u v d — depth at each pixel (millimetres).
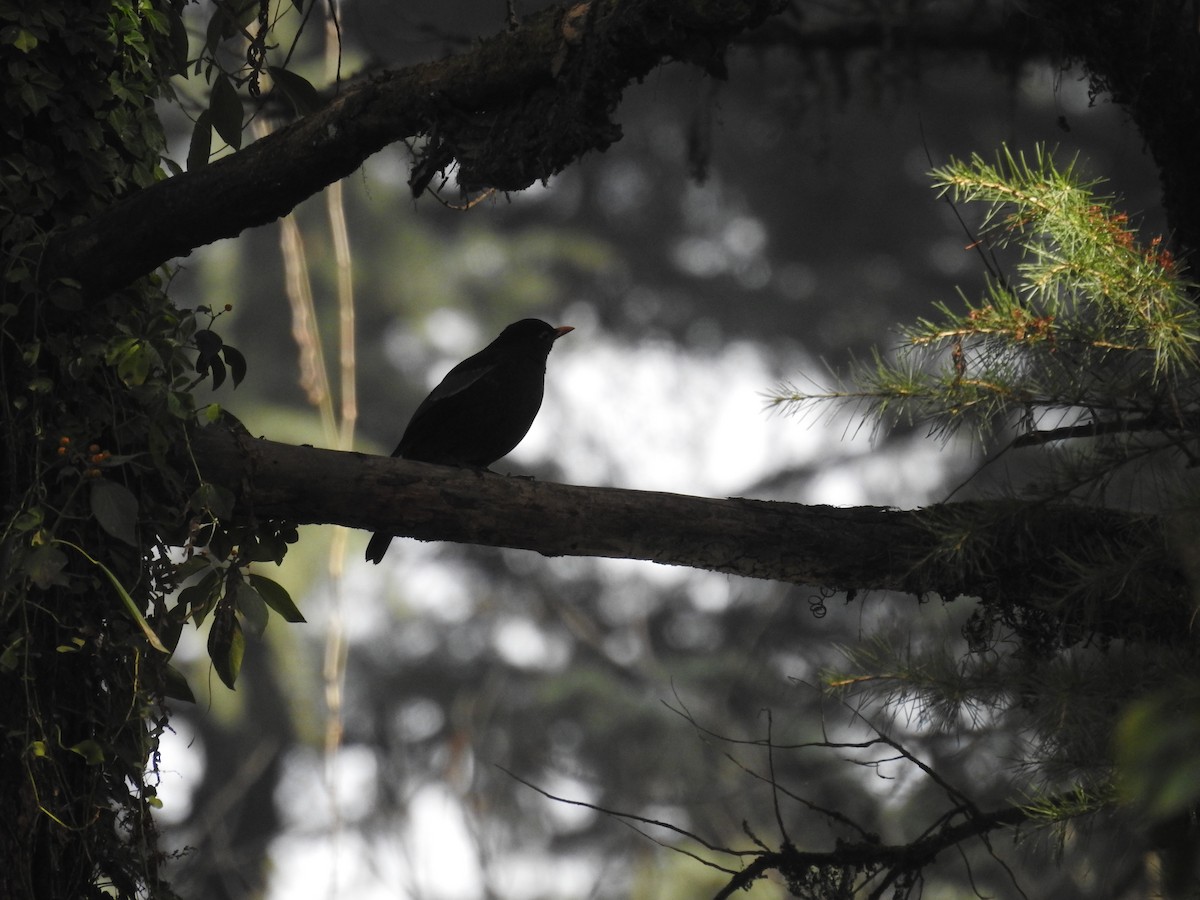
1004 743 10469
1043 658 8641
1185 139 9539
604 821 30328
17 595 6984
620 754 30156
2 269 7398
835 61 14891
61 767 7070
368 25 14055
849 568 8586
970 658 8641
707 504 8516
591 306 42812
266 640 31453
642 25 6555
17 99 7484
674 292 42656
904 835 16969
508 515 8188
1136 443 7531
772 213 41375
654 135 40969
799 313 41188
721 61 6676
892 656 8742
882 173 39406
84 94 7703
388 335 40719
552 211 43344
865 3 14594
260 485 7816
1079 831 7898
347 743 36125
